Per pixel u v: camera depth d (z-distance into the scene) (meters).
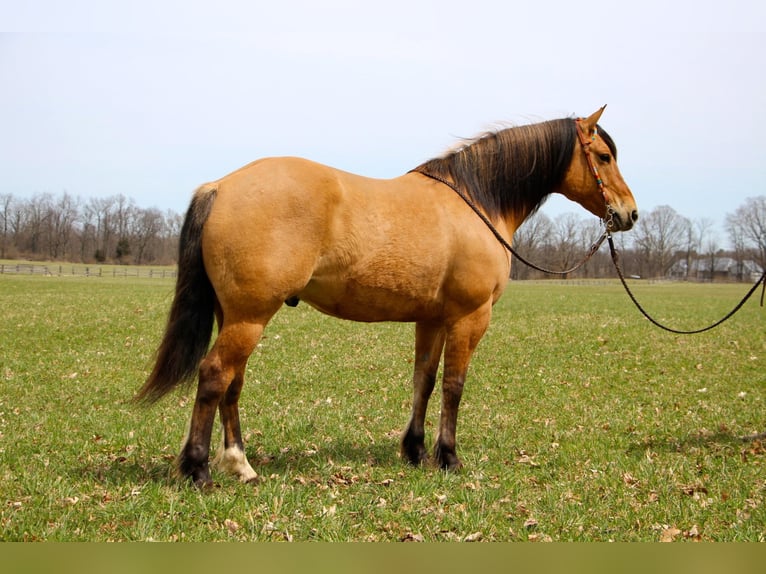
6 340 13.84
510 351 14.53
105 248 117.00
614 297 39.03
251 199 4.81
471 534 4.45
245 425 7.69
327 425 7.77
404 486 5.38
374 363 12.63
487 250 5.75
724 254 130.88
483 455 6.64
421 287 5.50
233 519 4.48
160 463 5.79
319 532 4.33
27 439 6.54
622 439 7.49
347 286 5.28
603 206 6.66
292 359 12.79
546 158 6.43
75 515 4.36
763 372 12.57
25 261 102.12
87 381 10.16
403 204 5.42
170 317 4.99
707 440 7.50
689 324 21.16
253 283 4.79
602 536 4.52
